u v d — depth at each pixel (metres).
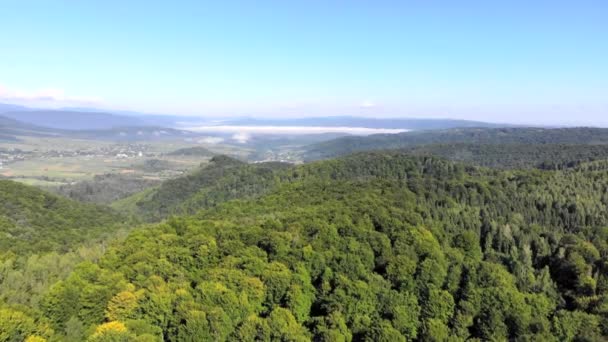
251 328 52.97
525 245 88.94
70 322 54.72
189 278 70.56
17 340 48.69
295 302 63.12
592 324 56.62
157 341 52.06
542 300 63.69
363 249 77.31
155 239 85.56
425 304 62.91
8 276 70.81
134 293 59.09
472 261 77.12
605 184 127.56
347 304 61.62
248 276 66.19
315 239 80.75
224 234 85.56
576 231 98.12
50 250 108.25
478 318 60.50
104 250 89.19
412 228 86.69
